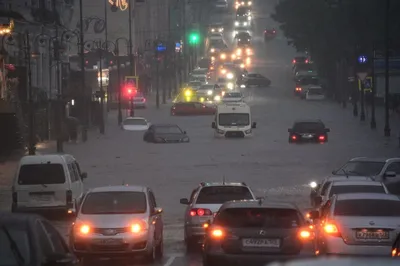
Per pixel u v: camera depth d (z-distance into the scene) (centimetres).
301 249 4259
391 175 8438
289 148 15250
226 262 4253
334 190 6450
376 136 17262
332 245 4734
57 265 2806
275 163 12938
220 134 17612
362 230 4719
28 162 7644
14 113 13638
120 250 5188
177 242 6544
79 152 14725
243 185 6225
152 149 15325
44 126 16812
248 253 4253
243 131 17538
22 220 2831
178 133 16800
